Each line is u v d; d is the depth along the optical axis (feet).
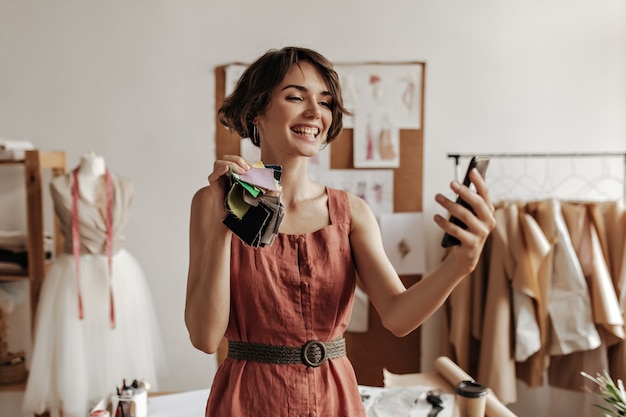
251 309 3.43
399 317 3.27
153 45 10.33
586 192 10.53
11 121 10.40
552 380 9.81
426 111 10.43
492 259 9.44
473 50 10.36
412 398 6.52
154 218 10.51
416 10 10.30
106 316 8.96
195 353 10.64
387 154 10.41
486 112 10.43
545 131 10.44
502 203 9.83
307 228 3.62
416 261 10.44
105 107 10.39
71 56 10.33
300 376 3.40
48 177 10.37
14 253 9.27
